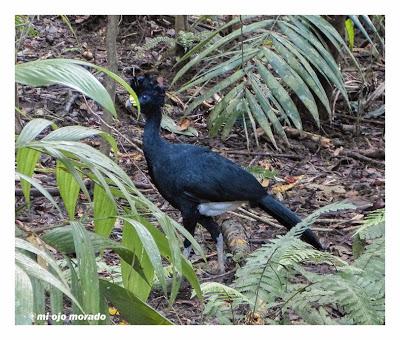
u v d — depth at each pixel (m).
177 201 8.37
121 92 11.88
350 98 12.81
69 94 11.67
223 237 8.89
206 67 12.14
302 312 5.92
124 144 10.82
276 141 11.60
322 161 11.18
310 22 11.47
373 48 12.21
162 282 4.28
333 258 6.14
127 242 5.06
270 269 6.11
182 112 12.14
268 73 10.49
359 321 5.61
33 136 4.49
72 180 5.34
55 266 3.98
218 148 11.24
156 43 12.77
